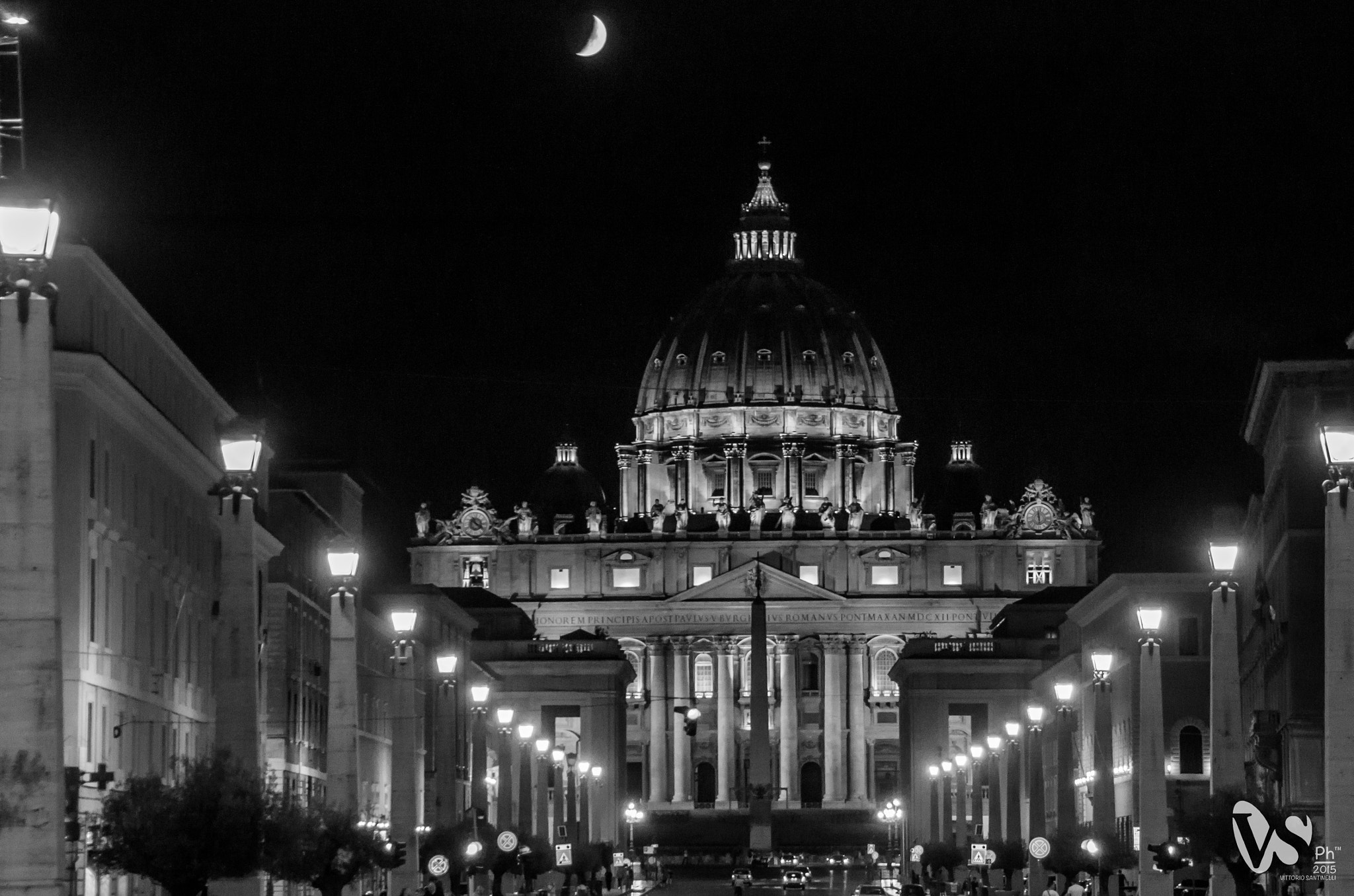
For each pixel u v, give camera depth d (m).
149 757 100.94
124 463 96.56
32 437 34.41
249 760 51.03
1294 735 121.00
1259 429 140.25
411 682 87.12
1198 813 76.69
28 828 33.69
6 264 34.22
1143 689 72.69
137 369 99.12
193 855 60.28
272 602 134.75
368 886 126.62
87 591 88.94
